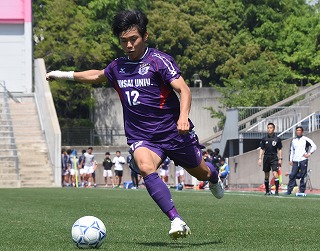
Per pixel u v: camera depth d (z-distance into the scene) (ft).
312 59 553.23
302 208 145.18
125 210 143.02
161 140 76.48
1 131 382.22
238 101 496.64
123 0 552.82
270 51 570.05
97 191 268.00
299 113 370.32
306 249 71.92
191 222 108.68
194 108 530.68
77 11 533.14
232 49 574.15
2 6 450.71
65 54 515.91
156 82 76.02
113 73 77.77
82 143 497.87
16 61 451.94
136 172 77.10
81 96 525.75
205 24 576.20
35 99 420.77
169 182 397.60
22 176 357.20
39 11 532.32
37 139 385.91
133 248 72.74
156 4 579.89
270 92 494.59
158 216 124.77
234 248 72.23
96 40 541.75
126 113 77.56
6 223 111.34
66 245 77.20
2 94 424.87
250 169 336.49
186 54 565.12
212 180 82.79
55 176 355.15
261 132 372.99
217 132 507.30
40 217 124.67
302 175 226.79
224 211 136.15
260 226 100.58
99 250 71.82
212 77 580.71
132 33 74.69
